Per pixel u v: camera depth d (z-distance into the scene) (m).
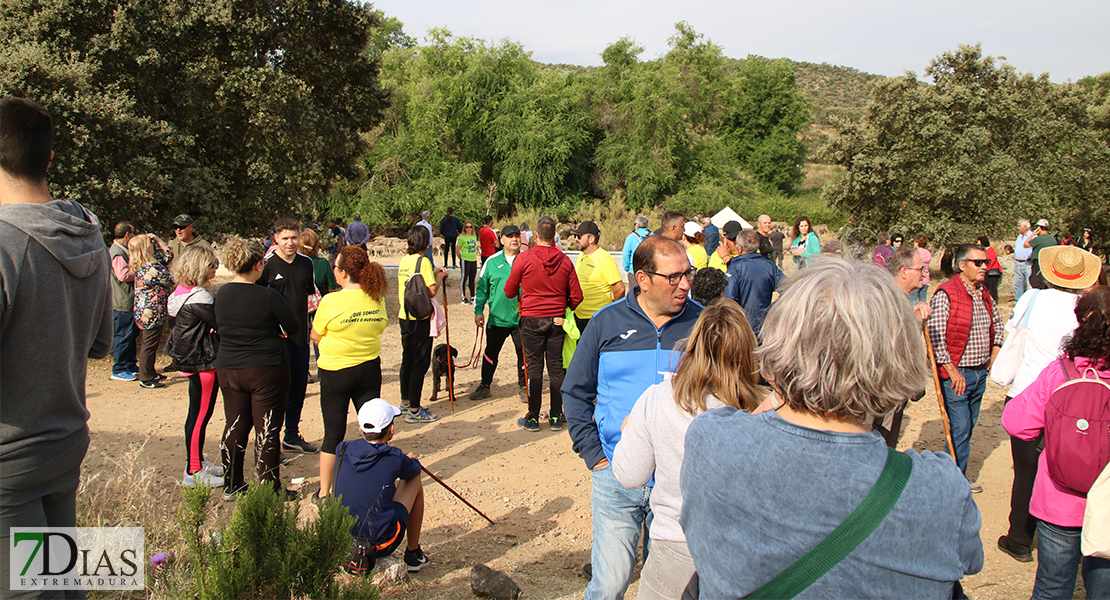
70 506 2.32
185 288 4.87
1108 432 2.72
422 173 42.88
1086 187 23.47
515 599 3.71
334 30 14.70
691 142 50.03
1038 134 21.52
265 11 12.95
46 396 2.10
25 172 2.11
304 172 14.32
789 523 1.32
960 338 4.88
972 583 4.05
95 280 2.32
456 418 7.04
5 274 1.95
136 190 9.61
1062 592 3.05
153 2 10.80
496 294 7.48
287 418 5.96
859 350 1.31
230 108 12.32
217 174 12.45
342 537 3.09
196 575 3.02
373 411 3.77
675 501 2.41
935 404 7.64
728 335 2.41
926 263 9.44
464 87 45.50
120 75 10.77
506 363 9.59
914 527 1.28
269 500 3.11
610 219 43.16
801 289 1.45
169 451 5.80
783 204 48.06
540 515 4.91
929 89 21.81
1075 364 3.00
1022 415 3.13
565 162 46.50
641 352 3.06
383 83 41.72
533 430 6.66
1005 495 5.33
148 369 7.90
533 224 41.88
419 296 6.64
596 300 6.86
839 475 1.31
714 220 18.42
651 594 2.47
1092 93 29.48
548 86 46.56
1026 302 4.27
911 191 21.94
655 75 46.75
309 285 6.04
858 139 23.14
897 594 1.28
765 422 1.43
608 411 3.09
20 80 8.59
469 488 5.33
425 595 3.74
